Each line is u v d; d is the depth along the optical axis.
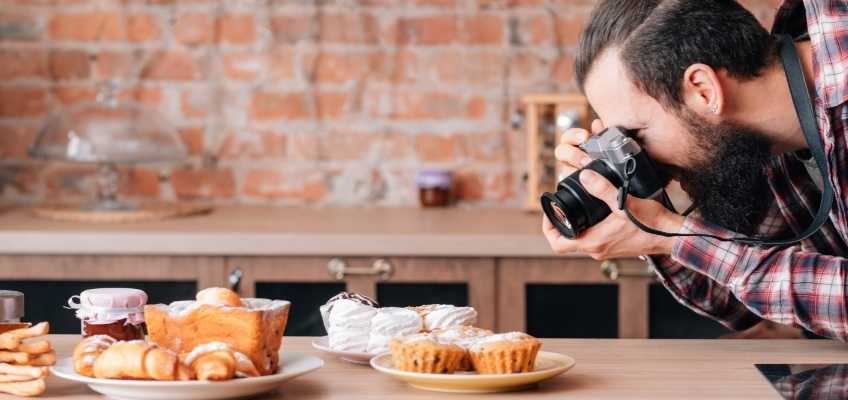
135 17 3.06
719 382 1.27
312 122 3.08
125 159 2.71
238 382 1.16
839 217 1.55
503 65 3.06
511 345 1.23
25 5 3.05
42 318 2.48
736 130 1.48
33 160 3.07
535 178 2.90
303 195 3.09
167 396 1.16
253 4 3.06
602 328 2.50
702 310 1.70
